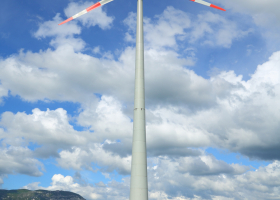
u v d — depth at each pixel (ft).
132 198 93.45
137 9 132.67
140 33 124.98
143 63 118.42
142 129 104.42
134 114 107.65
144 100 110.83
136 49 121.49
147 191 95.50
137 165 97.96
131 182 96.32
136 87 112.27
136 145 101.40
